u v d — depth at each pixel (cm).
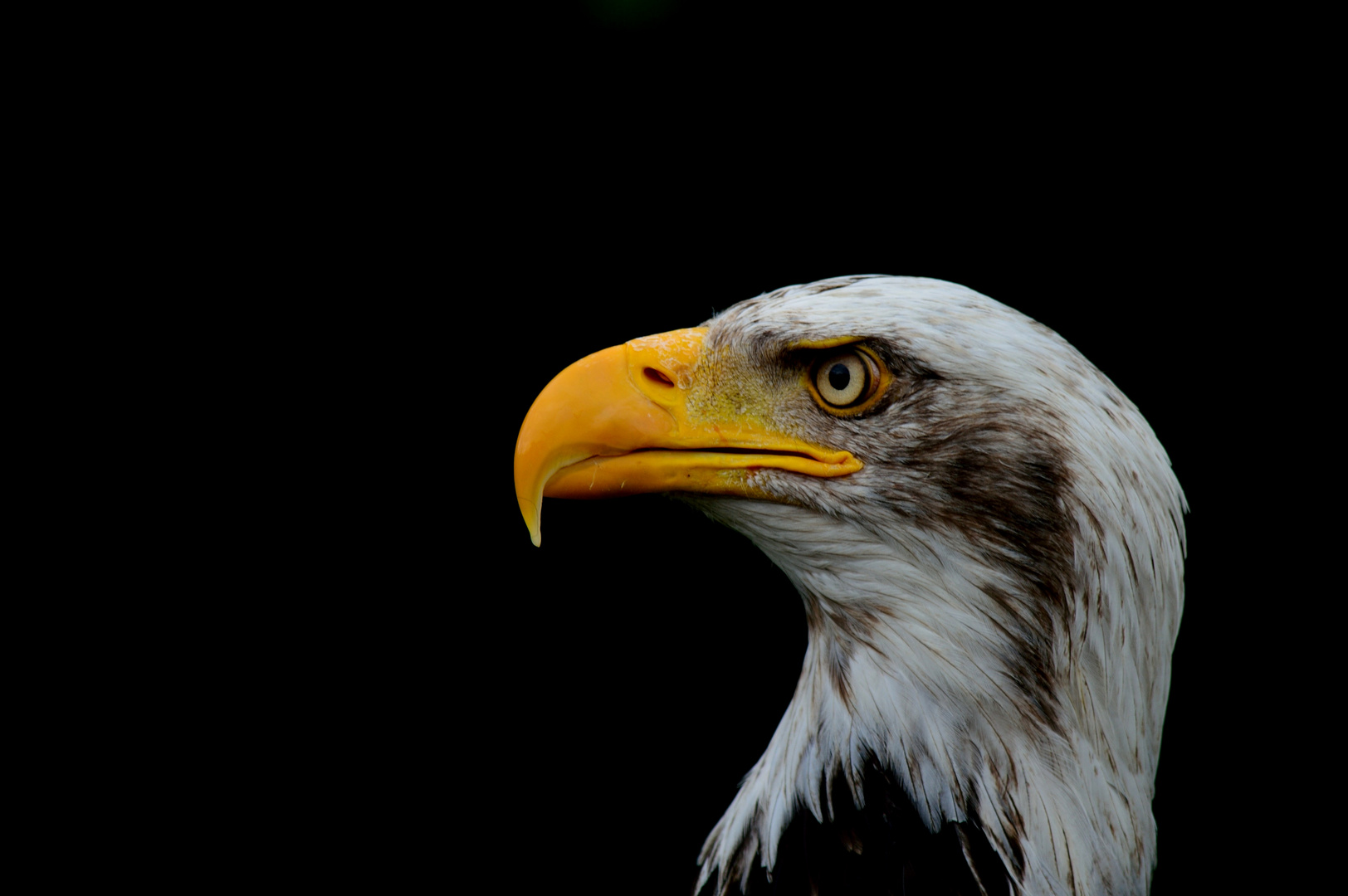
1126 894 337
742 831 340
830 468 337
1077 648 335
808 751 338
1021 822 336
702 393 337
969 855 336
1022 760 336
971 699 336
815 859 338
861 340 336
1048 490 335
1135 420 336
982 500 335
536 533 337
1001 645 336
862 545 337
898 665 337
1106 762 336
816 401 337
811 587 338
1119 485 335
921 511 336
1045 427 335
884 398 336
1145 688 337
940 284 337
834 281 338
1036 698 336
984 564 336
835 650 338
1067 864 336
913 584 336
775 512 337
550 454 337
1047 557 335
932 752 336
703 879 342
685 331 339
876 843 337
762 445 337
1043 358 336
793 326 337
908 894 337
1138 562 336
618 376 338
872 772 337
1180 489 337
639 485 338
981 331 336
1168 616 337
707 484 337
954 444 336
